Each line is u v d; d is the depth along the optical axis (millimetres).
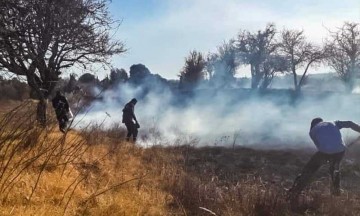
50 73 15297
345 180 10133
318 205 6898
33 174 6215
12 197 5363
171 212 6266
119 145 10977
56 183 6168
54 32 15000
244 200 6516
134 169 8898
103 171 7777
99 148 9617
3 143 5832
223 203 6512
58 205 5504
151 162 9945
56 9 14914
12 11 14391
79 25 15531
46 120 7371
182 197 6781
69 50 15883
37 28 14633
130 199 6387
